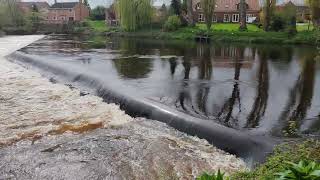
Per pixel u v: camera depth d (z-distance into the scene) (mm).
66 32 79688
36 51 33938
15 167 9062
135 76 20531
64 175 8672
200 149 10164
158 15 70938
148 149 10055
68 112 13797
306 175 3893
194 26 65938
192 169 8977
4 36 64562
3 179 8469
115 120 12812
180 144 10461
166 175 8703
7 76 21297
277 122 12172
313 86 18391
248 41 50250
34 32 78562
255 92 16859
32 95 16469
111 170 8898
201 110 13578
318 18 44906
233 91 17000
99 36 64625
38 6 117312
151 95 15664
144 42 49719
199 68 24328
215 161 9438
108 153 9820
